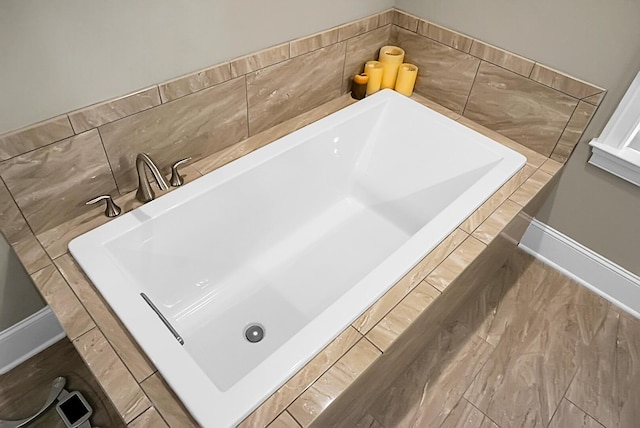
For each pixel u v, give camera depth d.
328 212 2.05
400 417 1.57
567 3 1.54
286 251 1.89
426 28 1.95
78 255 1.28
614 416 1.62
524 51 1.74
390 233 1.99
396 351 1.28
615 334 1.87
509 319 1.89
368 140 2.04
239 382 1.04
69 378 1.62
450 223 1.46
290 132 1.84
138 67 1.32
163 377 1.05
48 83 1.17
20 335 1.61
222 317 1.66
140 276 1.48
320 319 1.17
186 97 1.48
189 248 1.58
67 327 1.15
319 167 1.90
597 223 1.88
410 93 2.12
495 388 1.67
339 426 1.32
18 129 1.19
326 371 1.09
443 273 1.33
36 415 1.50
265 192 1.72
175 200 1.46
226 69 1.53
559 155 1.83
